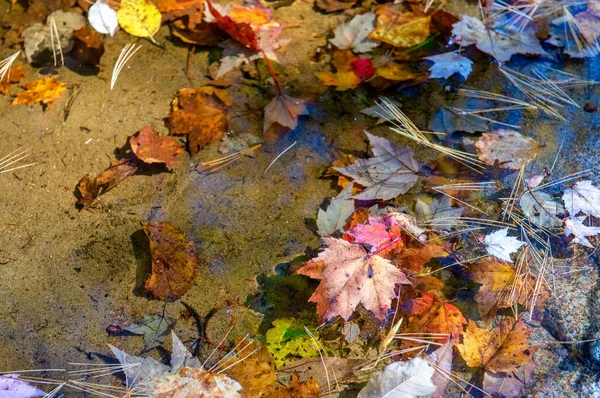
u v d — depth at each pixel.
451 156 1.06
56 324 0.97
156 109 1.09
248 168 1.05
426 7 1.17
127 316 0.97
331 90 1.11
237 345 0.96
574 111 1.09
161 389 0.93
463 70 1.11
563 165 1.05
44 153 1.06
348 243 0.97
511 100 1.10
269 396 0.93
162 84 1.11
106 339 0.96
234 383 0.93
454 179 1.04
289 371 0.95
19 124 1.08
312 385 0.94
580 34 1.15
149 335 0.96
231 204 1.03
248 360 0.95
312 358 0.95
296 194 1.04
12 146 1.07
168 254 1.00
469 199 1.03
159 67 1.12
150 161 1.04
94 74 1.12
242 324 0.97
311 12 1.17
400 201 1.03
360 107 1.09
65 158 1.06
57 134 1.07
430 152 1.06
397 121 1.08
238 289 0.99
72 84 1.11
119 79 1.11
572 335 0.96
